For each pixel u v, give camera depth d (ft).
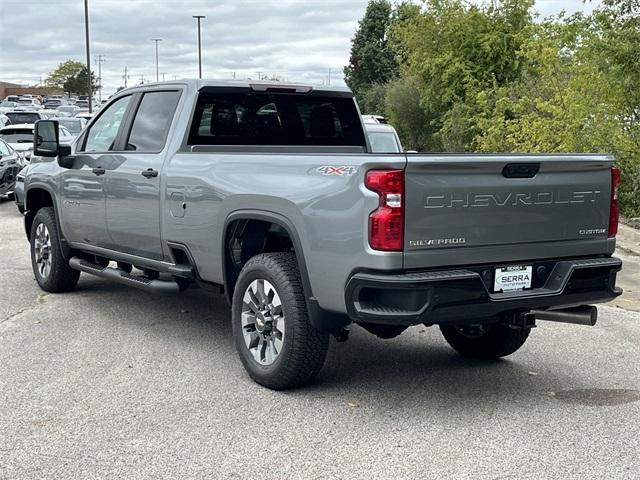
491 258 16.39
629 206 47.75
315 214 16.39
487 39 91.50
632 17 46.68
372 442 15.10
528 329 19.71
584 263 17.40
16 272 31.99
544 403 17.43
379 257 15.21
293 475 13.61
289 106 23.20
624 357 21.20
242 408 16.87
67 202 25.95
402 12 101.96
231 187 18.69
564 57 52.42
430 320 15.48
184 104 21.53
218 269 19.63
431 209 15.48
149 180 21.65
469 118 88.48
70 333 22.89
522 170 16.49
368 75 229.45
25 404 17.01
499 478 13.57
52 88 463.01
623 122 48.19
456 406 17.17
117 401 17.24
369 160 15.34
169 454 14.46
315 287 16.60
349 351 21.58
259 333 18.28
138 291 28.71
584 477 13.64
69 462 14.08
